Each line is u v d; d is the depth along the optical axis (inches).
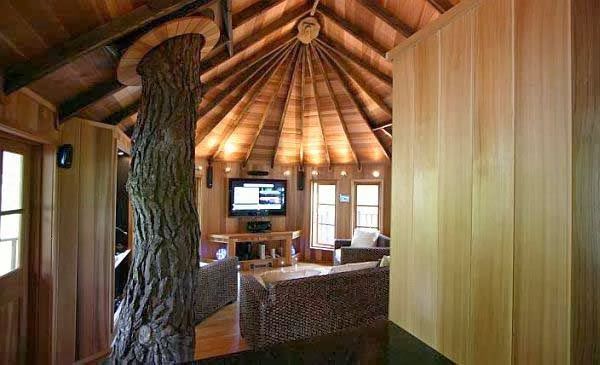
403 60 53.6
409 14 132.2
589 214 29.4
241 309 154.2
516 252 34.7
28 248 105.4
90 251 126.9
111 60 95.4
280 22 152.9
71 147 114.3
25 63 75.5
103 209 132.1
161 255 89.9
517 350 34.3
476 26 40.2
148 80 90.7
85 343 125.5
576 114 30.0
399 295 53.2
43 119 99.3
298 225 309.9
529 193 33.5
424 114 48.5
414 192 50.3
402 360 43.4
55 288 110.3
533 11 33.5
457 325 41.9
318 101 237.5
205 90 162.2
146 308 89.4
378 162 281.9
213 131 242.4
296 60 203.6
